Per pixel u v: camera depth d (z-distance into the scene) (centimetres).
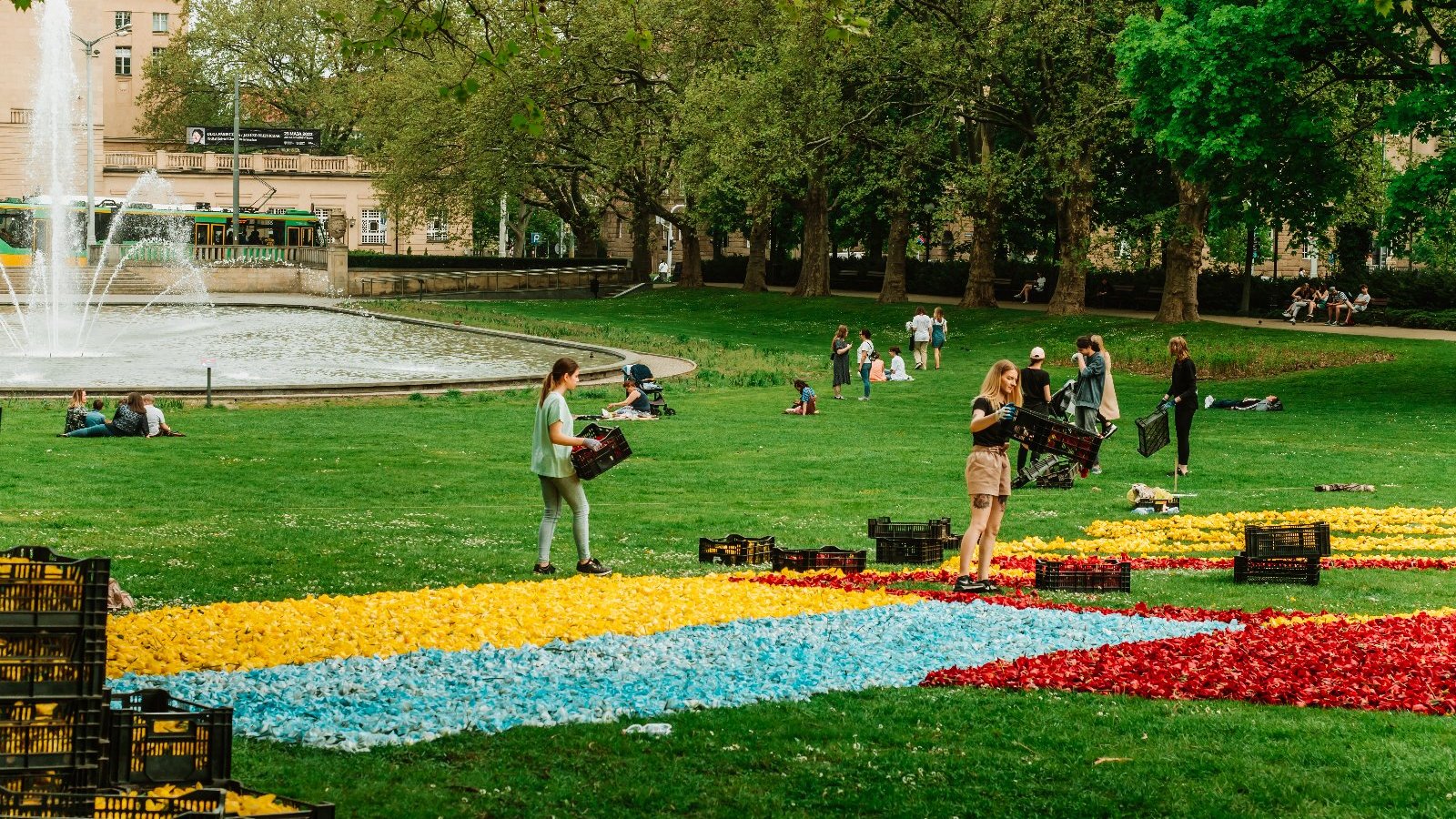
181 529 1677
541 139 6694
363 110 9125
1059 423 1332
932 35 5012
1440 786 724
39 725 583
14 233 7612
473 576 1392
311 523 1761
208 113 10269
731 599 1281
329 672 982
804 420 3152
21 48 9075
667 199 8175
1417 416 3083
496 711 877
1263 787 728
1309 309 5525
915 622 1187
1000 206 5934
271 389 3425
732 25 6084
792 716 873
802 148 5116
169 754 619
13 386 3288
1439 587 1391
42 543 1506
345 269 7638
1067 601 1317
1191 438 2798
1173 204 5806
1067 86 4900
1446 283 5600
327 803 680
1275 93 3303
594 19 6281
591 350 4769
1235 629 1170
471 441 2742
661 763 773
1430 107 3177
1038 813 697
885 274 7050
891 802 708
